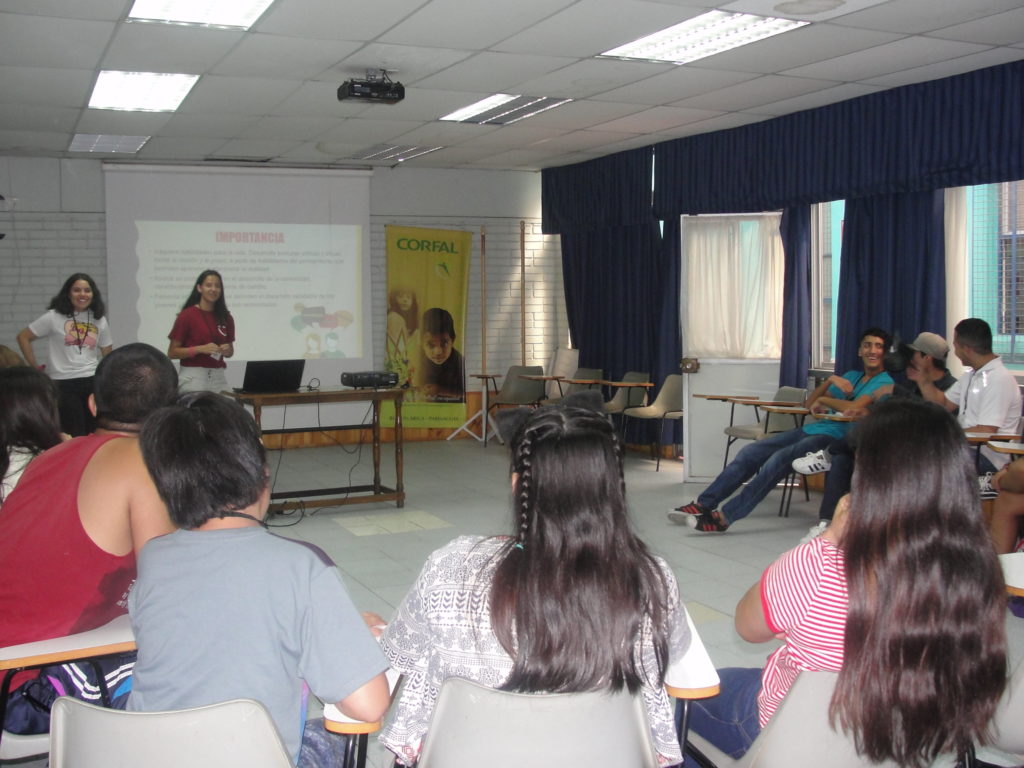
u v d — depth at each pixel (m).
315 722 1.85
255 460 1.46
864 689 1.34
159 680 1.38
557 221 9.02
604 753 1.32
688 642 1.49
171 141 7.26
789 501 5.84
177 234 8.23
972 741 1.43
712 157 7.02
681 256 7.16
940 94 5.35
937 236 5.61
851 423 5.15
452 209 9.16
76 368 5.98
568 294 9.12
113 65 4.95
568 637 1.28
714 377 6.87
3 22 4.18
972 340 4.59
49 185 7.95
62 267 8.04
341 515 5.90
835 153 6.03
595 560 1.31
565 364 8.92
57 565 1.89
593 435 1.36
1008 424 4.55
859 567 1.37
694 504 5.40
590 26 4.38
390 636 1.45
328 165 8.66
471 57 4.93
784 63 5.04
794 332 6.70
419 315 9.07
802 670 1.45
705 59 4.96
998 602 1.36
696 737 1.77
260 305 8.49
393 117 6.48
